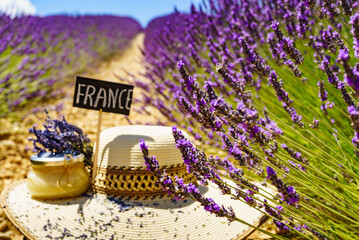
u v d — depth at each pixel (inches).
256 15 109.1
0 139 126.3
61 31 382.0
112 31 660.1
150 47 248.7
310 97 80.8
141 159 58.4
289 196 39.8
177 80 125.8
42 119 158.9
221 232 51.9
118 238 49.1
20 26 242.2
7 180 96.7
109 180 60.1
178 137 42.4
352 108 31.0
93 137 130.3
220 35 108.0
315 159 70.1
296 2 82.0
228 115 38.2
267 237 65.7
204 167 42.1
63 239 48.9
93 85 67.5
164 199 58.6
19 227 52.3
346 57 28.5
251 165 56.3
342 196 54.1
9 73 159.2
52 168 59.6
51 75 206.5
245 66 77.9
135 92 203.5
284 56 54.4
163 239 49.3
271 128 43.4
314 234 47.1
